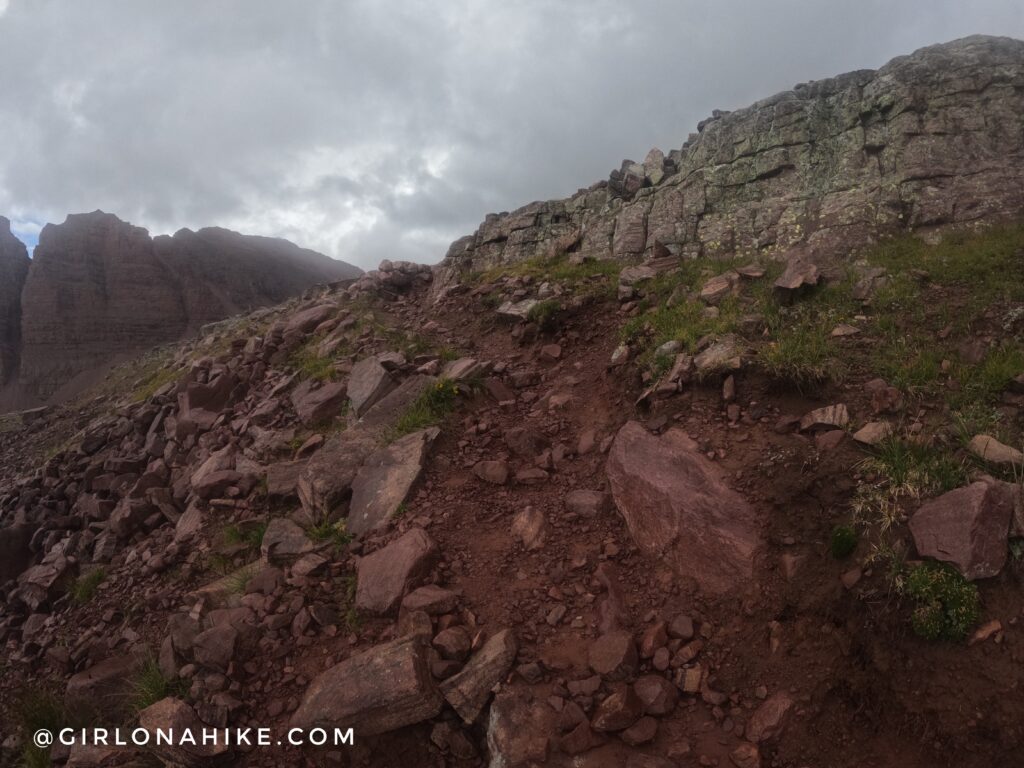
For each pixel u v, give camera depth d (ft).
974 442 17.12
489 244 61.82
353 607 19.19
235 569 24.68
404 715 15.37
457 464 25.26
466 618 17.83
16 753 21.06
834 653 14.83
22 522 41.81
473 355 37.24
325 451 26.94
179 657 19.85
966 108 37.17
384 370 32.24
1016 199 33.27
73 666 23.71
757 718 14.25
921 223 34.76
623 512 20.40
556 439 26.20
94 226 278.26
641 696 14.97
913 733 13.10
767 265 34.60
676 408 23.36
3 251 276.41
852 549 15.99
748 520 18.08
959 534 14.47
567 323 36.35
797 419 20.66
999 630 13.38
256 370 42.83
